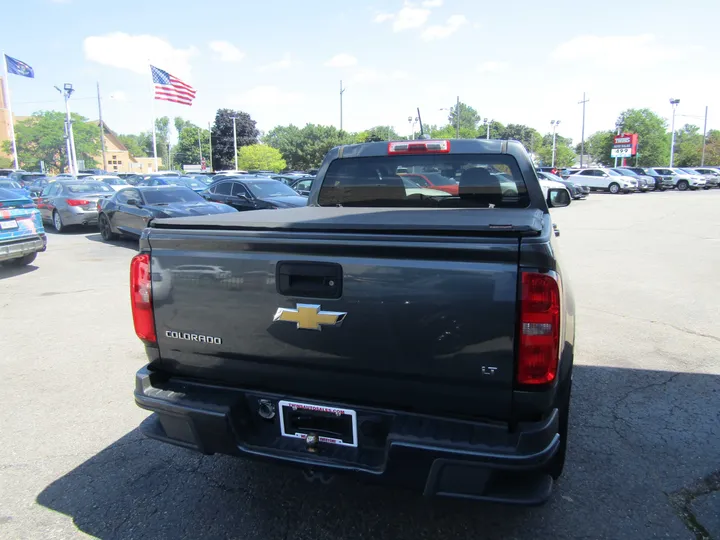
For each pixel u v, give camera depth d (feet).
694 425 12.76
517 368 7.04
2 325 21.40
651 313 22.24
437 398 7.55
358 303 7.54
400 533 9.11
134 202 41.34
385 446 7.66
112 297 26.17
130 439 12.46
